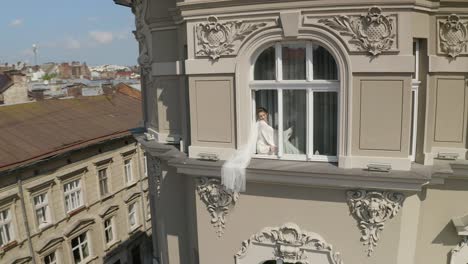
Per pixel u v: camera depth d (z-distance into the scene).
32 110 24.83
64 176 21.05
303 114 7.14
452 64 6.95
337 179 6.60
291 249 7.27
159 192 9.90
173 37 8.74
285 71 7.06
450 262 7.60
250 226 7.56
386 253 6.82
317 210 7.06
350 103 6.47
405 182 6.28
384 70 6.23
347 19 6.25
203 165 7.38
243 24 6.81
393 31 6.10
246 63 7.05
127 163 26.73
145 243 28.34
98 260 23.66
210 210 7.78
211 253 7.99
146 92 11.29
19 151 19.25
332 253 7.08
